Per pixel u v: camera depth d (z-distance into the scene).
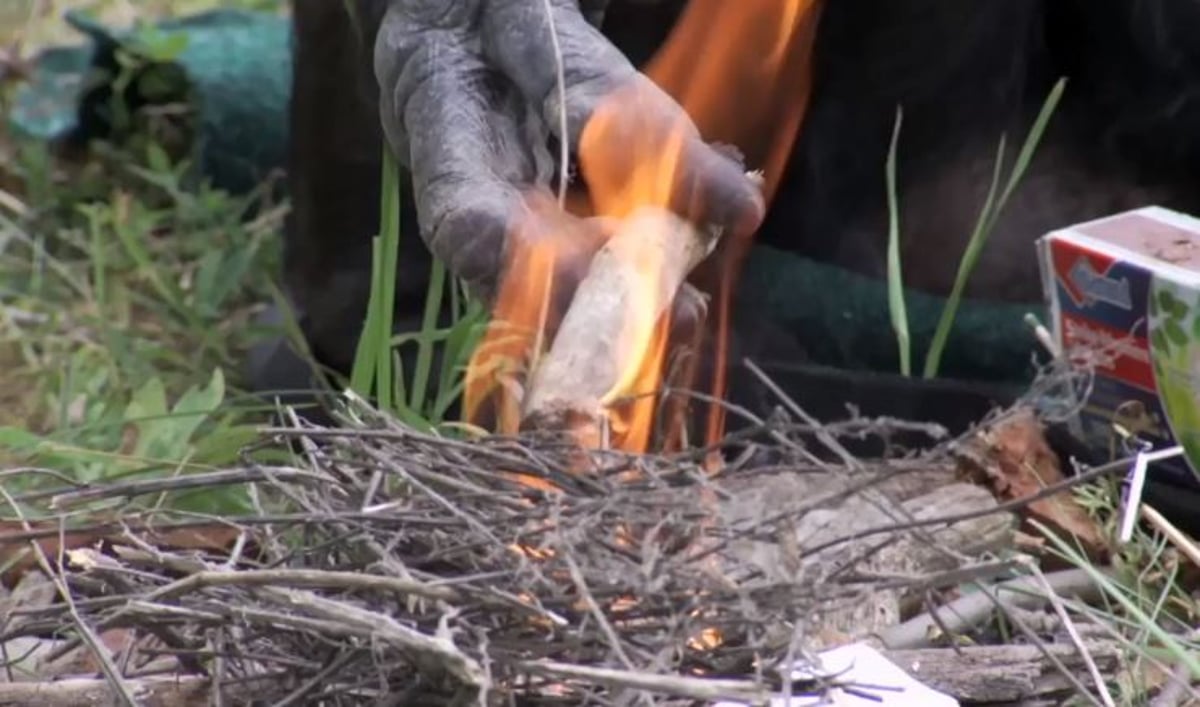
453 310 3.80
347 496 2.47
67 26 5.93
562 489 2.38
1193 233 3.42
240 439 3.60
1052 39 4.02
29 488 3.62
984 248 4.11
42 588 3.10
